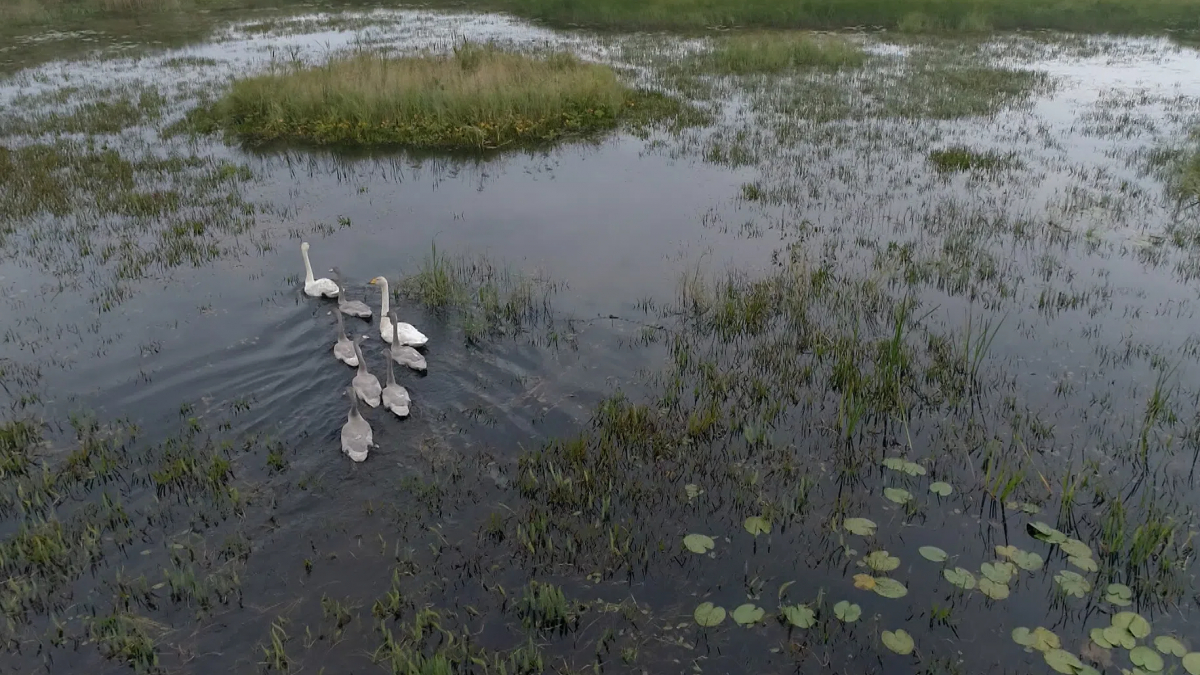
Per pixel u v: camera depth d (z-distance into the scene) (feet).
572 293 41.22
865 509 26.50
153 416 30.78
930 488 27.22
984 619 22.47
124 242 46.91
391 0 158.81
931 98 80.43
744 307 38.70
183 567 23.97
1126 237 47.24
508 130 69.26
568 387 33.12
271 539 25.04
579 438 29.09
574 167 62.08
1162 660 20.89
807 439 29.91
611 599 23.22
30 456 28.37
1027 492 26.99
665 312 39.17
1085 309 38.99
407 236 48.88
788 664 21.20
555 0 141.08
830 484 27.68
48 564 23.93
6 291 40.98
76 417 30.60
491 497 26.96
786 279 42.06
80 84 86.69
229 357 34.91
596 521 26.02
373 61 83.51
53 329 37.24
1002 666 21.04
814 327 37.14
